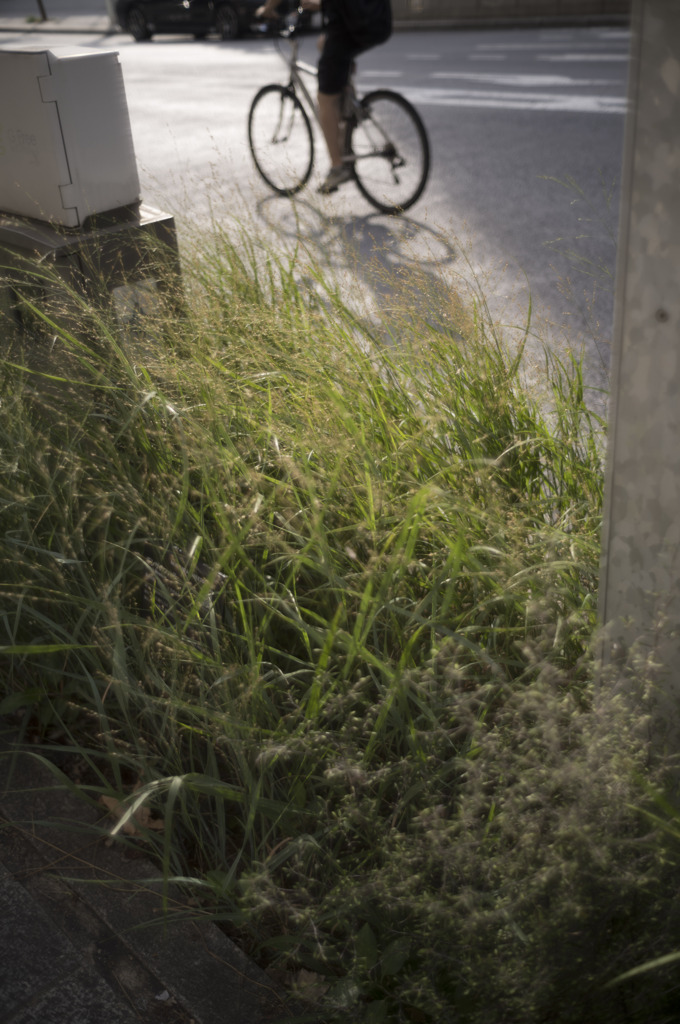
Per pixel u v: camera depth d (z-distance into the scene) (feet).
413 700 6.09
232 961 5.77
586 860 4.66
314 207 16.28
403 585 7.18
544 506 8.09
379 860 5.84
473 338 9.14
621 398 4.90
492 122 32.32
